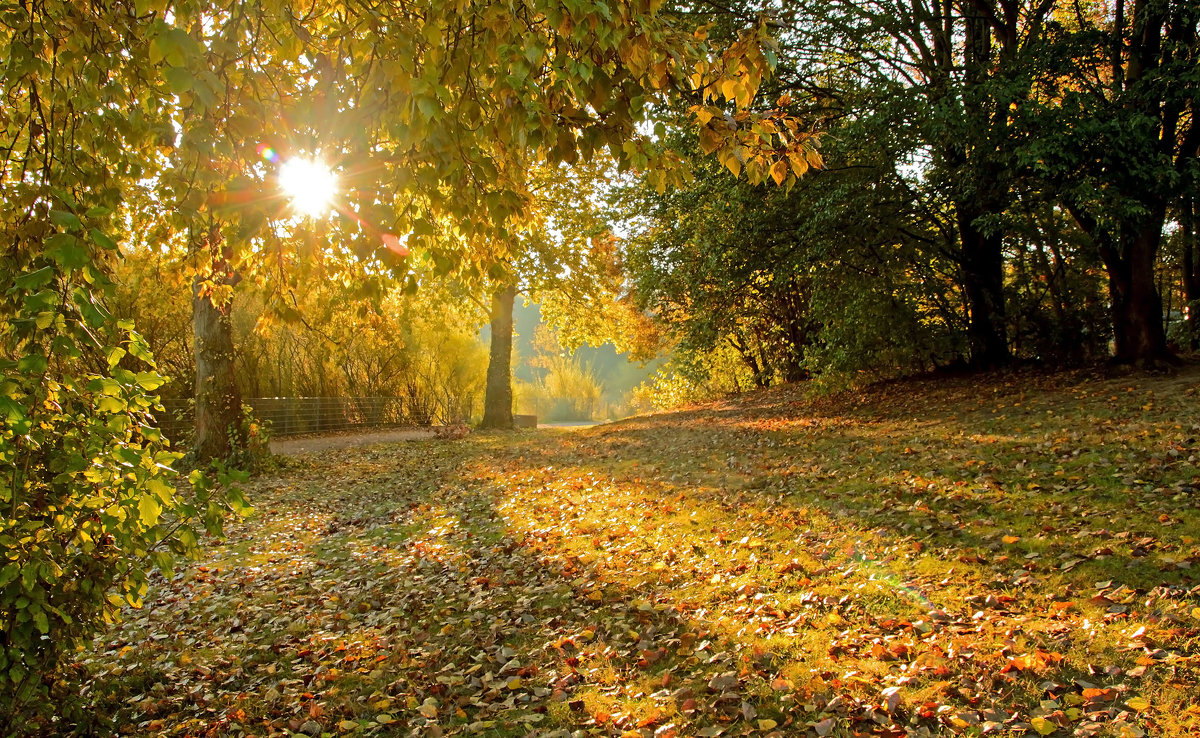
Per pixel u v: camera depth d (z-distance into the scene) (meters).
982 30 14.55
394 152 3.43
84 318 2.52
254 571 7.85
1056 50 11.91
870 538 6.21
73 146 3.46
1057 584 4.69
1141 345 12.97
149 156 4.31
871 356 16.09
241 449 16.02
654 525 7.79
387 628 5.55
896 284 15.53
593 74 3.14
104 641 5.89
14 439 2.99
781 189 13.84
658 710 3.72
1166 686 3.31
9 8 3.17
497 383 28.05
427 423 34.59
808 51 14.08
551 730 3.67
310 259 3.72
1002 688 3.54
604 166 20.64
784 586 5.34
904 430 11.86
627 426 22.70
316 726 3.96
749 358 30.88
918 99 12.13
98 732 3.90
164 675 4.94
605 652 4.52
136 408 3.01
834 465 9.90
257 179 3.18
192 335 21.17
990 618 4.32
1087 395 11.58
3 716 3.40
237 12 3.06
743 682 3.89
